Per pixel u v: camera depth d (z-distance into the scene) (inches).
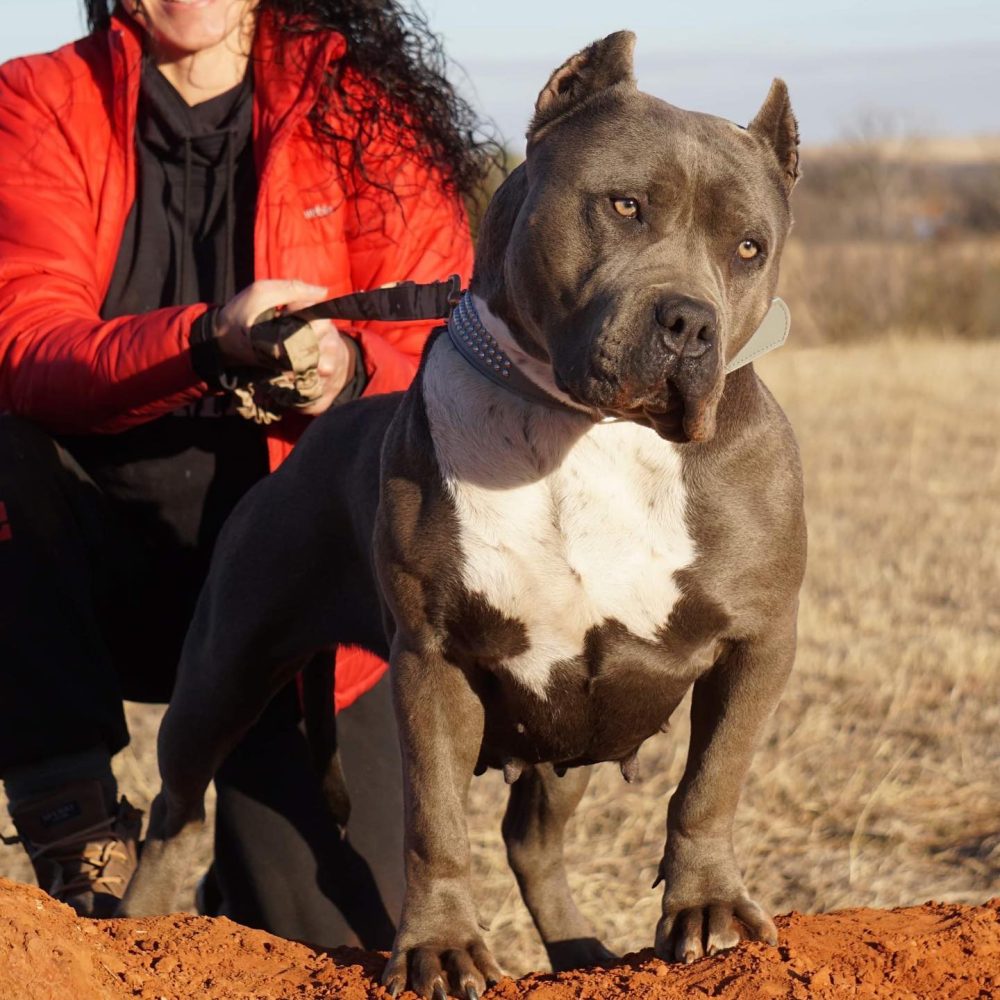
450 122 193.9
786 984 120.5
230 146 188.2
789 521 137.8
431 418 139.2
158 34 184.2
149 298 189.6
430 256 192.7
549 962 191.6
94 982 114.8
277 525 170.2
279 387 169.0
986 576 364.8
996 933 131.6
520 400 135.8
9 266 180.4
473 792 261.7
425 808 135.8
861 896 217.3
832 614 332.2
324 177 187.9
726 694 139.3
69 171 185.9
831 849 232.8
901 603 341.4
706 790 137.0
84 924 128.2
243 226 189.3
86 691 177.9
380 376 179.5
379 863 189.9
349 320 173.9
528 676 141.3
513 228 137.3
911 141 1093.8
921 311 948.6
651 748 273.9
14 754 175.2
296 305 163.9
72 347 172.7
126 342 169.8
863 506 442.6
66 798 177.0
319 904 187.9
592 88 138.6
